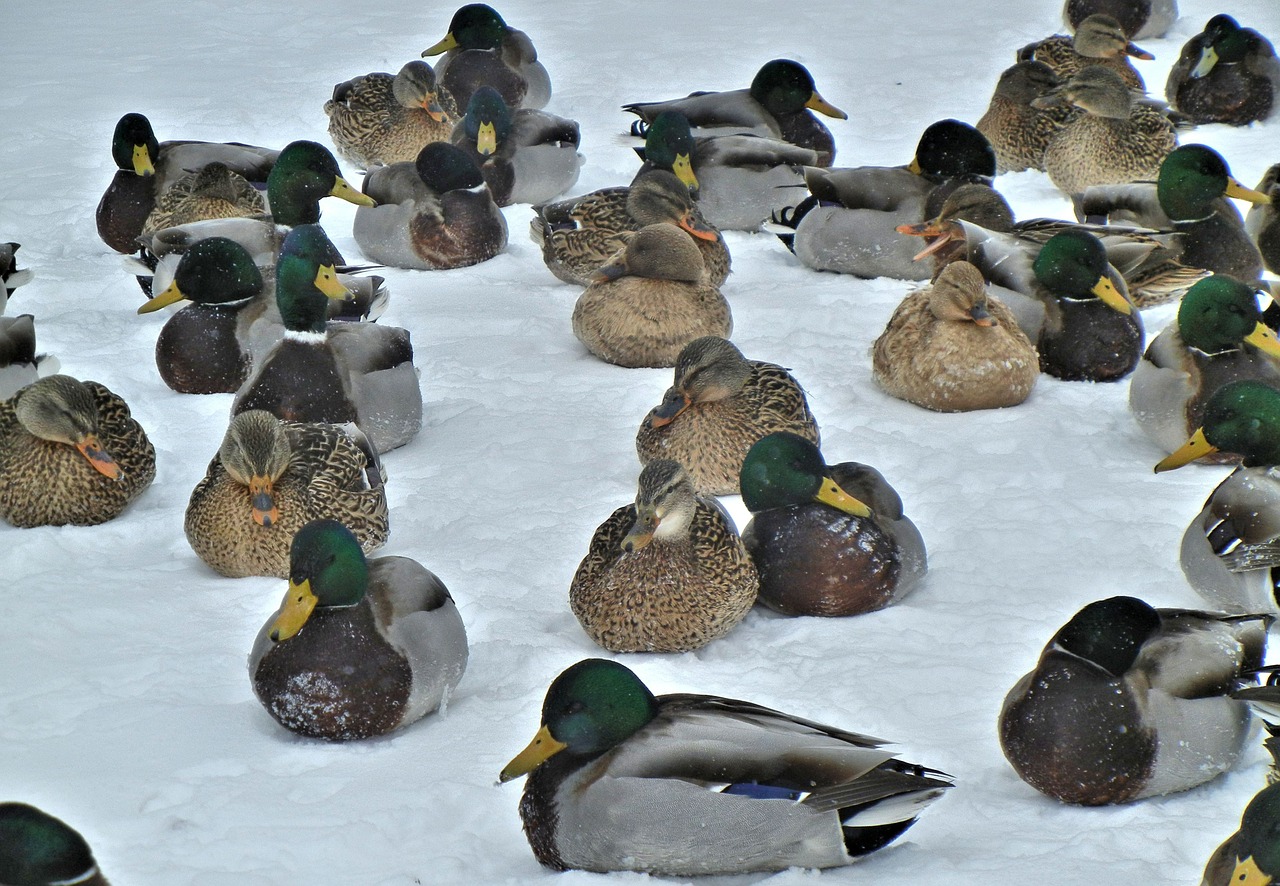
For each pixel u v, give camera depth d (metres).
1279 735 8.09
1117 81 20.08
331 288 12.93
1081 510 11.84
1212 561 10.05
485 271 18.83
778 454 10.30
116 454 12.02
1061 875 7.23
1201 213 16.80
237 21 31.64
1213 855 6.83
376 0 33.66
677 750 7.29
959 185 17.77
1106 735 7.82
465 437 13.69
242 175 19.92
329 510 10.99
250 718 9.07
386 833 7.79
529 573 11.02
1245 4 29.95
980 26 29.70
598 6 32.22
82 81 26.86
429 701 8.95
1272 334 12.56
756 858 7.29
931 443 13.35
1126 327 14.81
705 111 21.78
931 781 7.24
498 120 20.33
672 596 9.70
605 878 7.41
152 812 7.97
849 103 24.66
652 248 15.27
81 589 10.70
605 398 14.57
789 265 18.86
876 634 10.06
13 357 13.24
